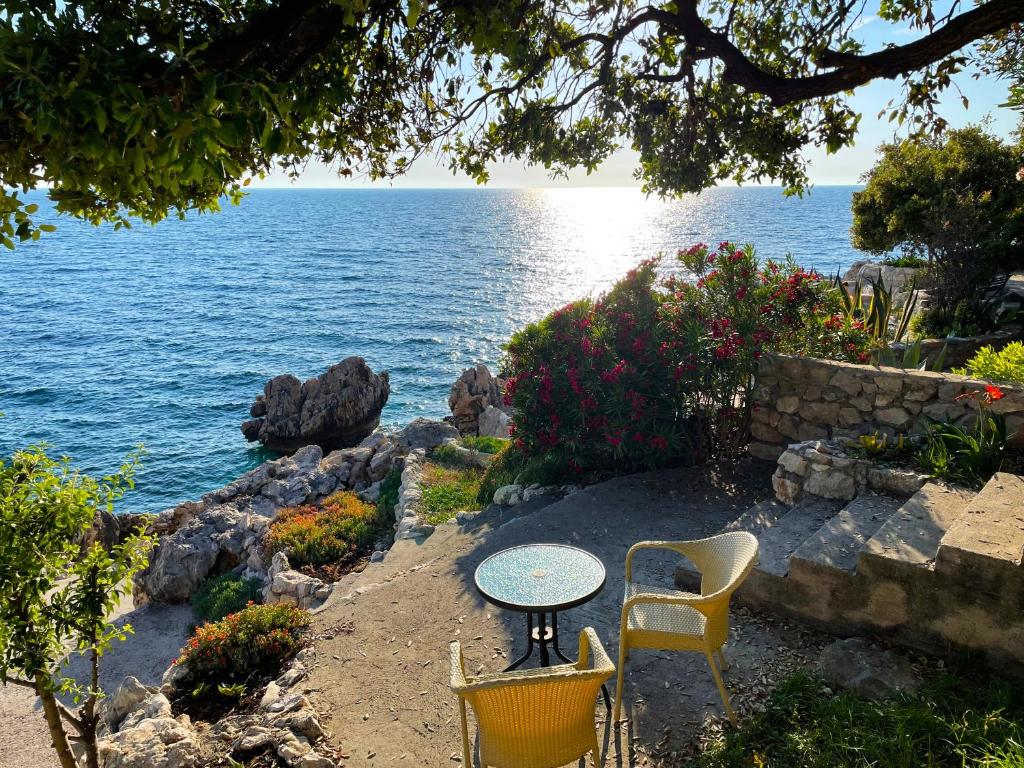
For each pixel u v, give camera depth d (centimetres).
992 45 736
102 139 255
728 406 838
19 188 284
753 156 728
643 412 825
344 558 1002
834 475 618
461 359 4400
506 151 682
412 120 574
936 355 1217
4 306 6650
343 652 574
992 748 340
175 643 1085
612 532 713
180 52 257
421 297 6819
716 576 445
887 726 375
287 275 8719
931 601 439
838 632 487
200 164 269
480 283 7662
